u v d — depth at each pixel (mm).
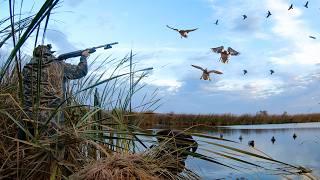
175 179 4250
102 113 5266
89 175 3830
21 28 4480
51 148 4211
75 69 5559
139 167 4059
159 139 4770
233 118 28406
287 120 35531
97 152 4555
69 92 5473
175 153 4613
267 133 23516
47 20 3930
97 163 4027
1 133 4438
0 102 4605
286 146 14203
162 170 4188
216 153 4242
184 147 4500
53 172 3902
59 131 4352
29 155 4145
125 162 3998
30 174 4051
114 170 3885
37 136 4223
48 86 4930
